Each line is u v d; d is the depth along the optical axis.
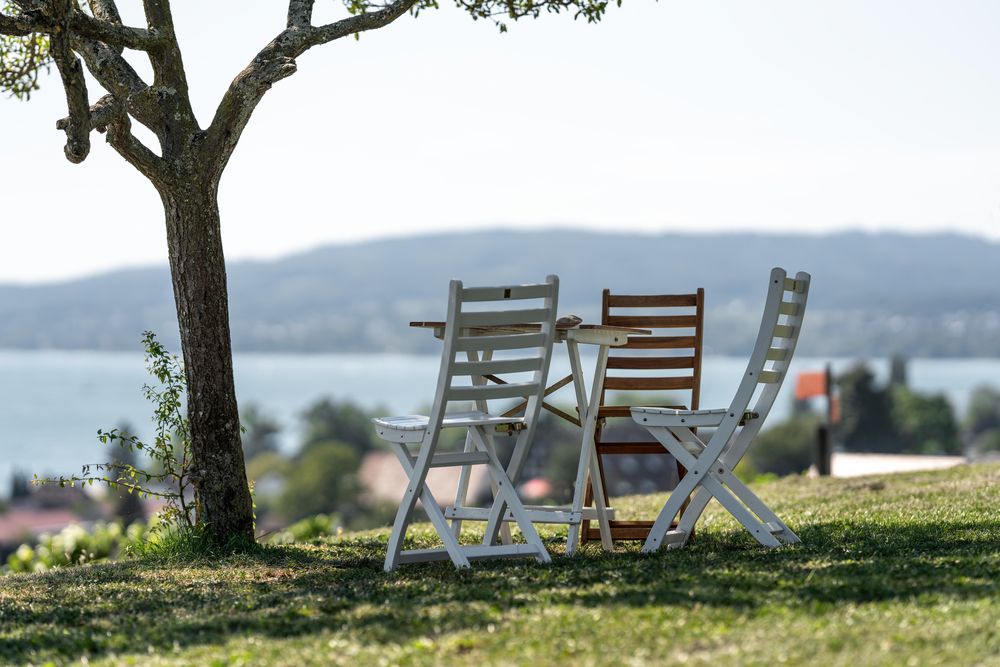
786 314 10.34
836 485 19.14
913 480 18.94
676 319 11.35
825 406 31.50
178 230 12.14
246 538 12.37
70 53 10.53
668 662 6.06
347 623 7.50
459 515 11.08
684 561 9.40
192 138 12.04
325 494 124.06
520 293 9.59
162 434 12.59
